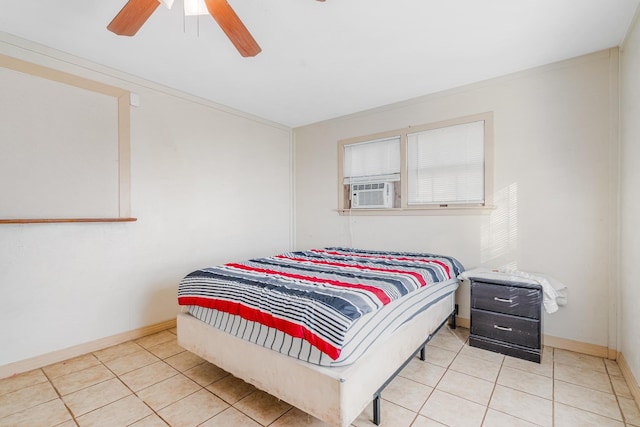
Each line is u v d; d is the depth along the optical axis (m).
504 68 2.67
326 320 1.42
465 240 3.01
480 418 1.65
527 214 2.68
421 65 2.61
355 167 3.82
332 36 2.18
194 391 1.92
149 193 2.88
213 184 3.43
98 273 2.55
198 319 2.09
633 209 1.96
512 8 1.88
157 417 1.67
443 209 3.11
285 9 1.88
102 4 1.84
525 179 2.69
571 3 1.84
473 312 2.54
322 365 1.42
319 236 4.18
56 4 1.83
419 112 3.29
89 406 1.77
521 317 2.32
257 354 1.67
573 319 2.48
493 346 2.44
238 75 2.79
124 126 2.71
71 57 2.41
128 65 2.60
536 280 2.33
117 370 2.19
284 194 4.34
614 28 2.08
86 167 2.51
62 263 2.36
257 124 3.94
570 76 2.49
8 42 2.14
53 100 2.34
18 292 2.17
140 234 2.81
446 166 3.12
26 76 2.22
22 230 2.19
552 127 2.57
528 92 2.67
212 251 3.41
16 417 1.68
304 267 2.37
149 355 2.43
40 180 2.29
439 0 1.81
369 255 3.00
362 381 1.45
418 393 1.89
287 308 1.55
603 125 2.36
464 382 2.01
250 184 3.85
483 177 2.90
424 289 2.14
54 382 2.04
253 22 2.01
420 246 3.29
